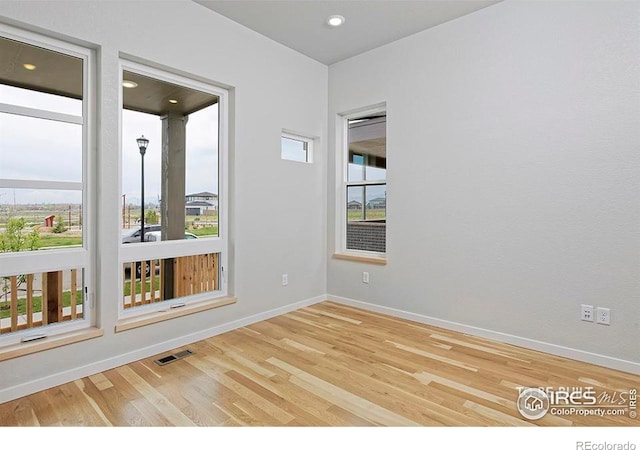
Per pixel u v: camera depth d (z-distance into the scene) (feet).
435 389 7.05
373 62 12.21
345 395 6.82
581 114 8.25
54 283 7.43
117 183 8.01
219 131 10.44
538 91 8.83
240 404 6.49
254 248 11.13
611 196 7.91
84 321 7.80
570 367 8.01
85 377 7.47
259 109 11.12
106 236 7.82
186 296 9.77
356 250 13.51
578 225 8.33
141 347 8.43
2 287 6.84
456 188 10.32
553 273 8.70
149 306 8.99
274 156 11.69
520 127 9.12
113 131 7.90
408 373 7.73
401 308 11.69
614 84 7.83
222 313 10.23
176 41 8.92
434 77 10.71
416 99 11.14
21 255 6.98
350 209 13.67
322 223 13.78
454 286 10.43
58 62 7.42
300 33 11.08
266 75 11.31
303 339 9.75
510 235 9.36
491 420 6.01
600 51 7.98
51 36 7.16
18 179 6.98
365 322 11.23
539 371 7.81
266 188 11.46
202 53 9.50
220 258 10.54
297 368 7.97
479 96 9.82
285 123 12.03
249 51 10.76
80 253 7.72
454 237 10.39
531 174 8.98
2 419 5.98
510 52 9.25
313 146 13.60
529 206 9.02
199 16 9.44
